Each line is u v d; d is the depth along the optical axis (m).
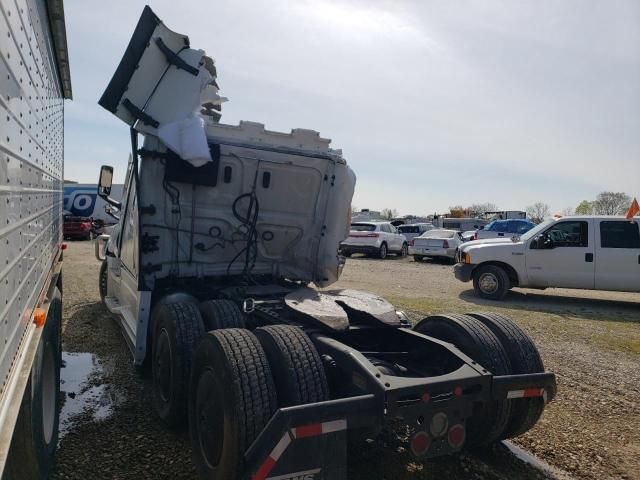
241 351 2.91
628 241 10.40
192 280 5.11
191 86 4.54
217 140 4.93
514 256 11.12
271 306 4.36
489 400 3.10
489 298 11.34
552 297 12.11
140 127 4.52
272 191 5.27
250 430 2.71
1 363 1.57
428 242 20.72
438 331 3.88
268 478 2.46
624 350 7.08
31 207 2.33
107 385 5.00
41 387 2.82
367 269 17.58
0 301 1.53
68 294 9.63
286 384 2.88
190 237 4.98
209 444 3.02
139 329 4.70
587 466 3.78
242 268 5.35
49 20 3.13
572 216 10.97
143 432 4.00
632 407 4.96
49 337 3.23
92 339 6.56
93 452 3.66
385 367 3.46
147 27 4.25
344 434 2.61
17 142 1.84
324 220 5.57
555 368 6.17
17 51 1.83
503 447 4.02
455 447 2.94
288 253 5.56
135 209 5.07
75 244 21.98
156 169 4.73
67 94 5.23
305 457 2.52
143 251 4.79
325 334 3.61
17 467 2.71
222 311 3.95
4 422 1.63
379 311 3.91
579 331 8.20
